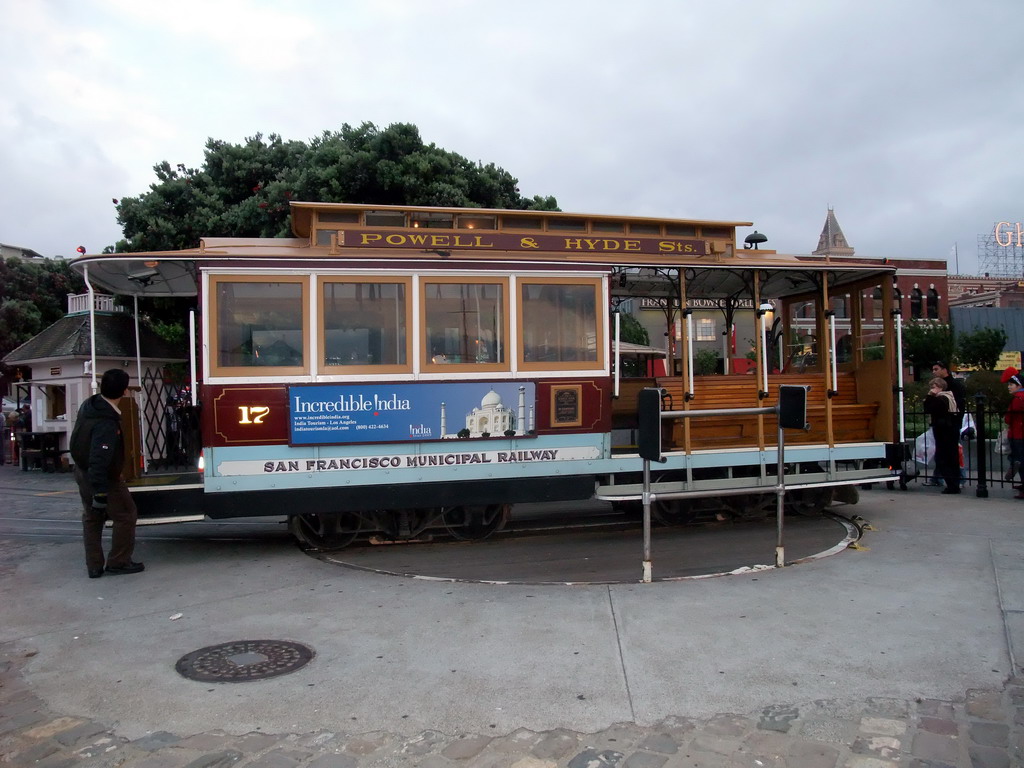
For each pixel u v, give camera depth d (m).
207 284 7.09
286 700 4.20
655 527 8.88
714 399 8.64
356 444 7.36
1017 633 5.06
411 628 5.33
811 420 8.97
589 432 7.89
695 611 5.57
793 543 7.95
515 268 7.69
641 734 3.77
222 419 7.11
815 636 5.04
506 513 8.19
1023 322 41.97
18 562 7.52
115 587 6.53
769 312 10.51
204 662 4.77
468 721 3.93
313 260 7.26
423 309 7.48
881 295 9.16
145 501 7.16
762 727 3.82
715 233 8.78
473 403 7.58
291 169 17.34
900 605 5.67
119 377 6.74
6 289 29.69
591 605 5.75
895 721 3.87
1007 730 3.76
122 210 16.95
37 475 17.09
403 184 16.25
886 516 9.27
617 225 8.45
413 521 8.00
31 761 3.57
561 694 4.22
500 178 18.36
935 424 11.21
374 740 3.74
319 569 7.04
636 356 11.57
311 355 7.25
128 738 3.79
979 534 8.12
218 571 7.02
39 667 4.74
